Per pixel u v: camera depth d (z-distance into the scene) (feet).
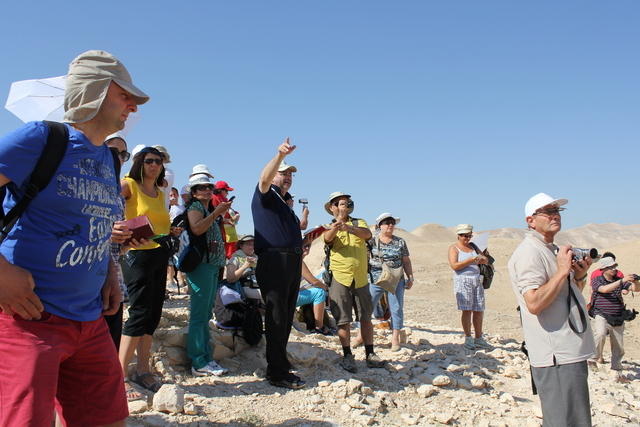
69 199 8.57
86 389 9.34
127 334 16.57
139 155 16.81
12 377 8.11
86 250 8.85
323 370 21.54
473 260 28.17
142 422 14.87
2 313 8.27
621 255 96.63
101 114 9.29
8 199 8.48
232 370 20.35
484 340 29.81
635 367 31.71
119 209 9.90
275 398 18.01
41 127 8.45
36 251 8.37
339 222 21.58
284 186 20.24
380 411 18.51
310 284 29.48
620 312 29.86
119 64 9.46
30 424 7.96
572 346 13.73
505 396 20.63
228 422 15.67
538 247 14.51
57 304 8.54
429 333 32.09
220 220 21.36
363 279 22.48
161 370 18.58
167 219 17.17
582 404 13.69
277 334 18.95
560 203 14.78
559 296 14.02
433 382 21.30
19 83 12.36
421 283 80.59
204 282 19.08
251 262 24.06
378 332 29.68
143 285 16.51
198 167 19.77
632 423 20.48
